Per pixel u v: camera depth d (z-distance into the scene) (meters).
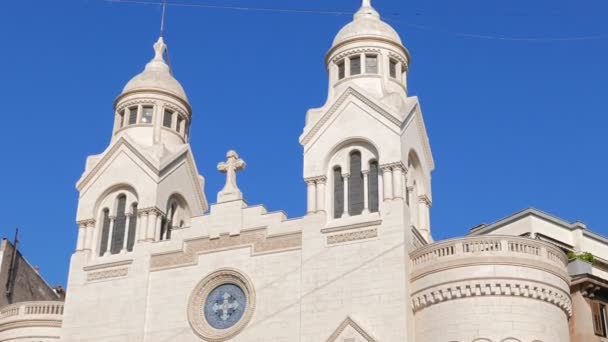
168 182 65.69
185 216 67.56
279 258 57.19
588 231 65.94
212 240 59.81
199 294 58.47
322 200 58.03
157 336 58.03
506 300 50.59
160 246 61.22
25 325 62.00
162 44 74.69
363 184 58.16
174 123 70.12
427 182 63.56
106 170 66.25
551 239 64.56
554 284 51.97
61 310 62.78
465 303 50.88
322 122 60.72
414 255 54.19
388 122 58.69
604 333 54.94
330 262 55.53
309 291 55.22
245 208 60.00
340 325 53.09
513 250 52.00
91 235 64.38
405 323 51.69
